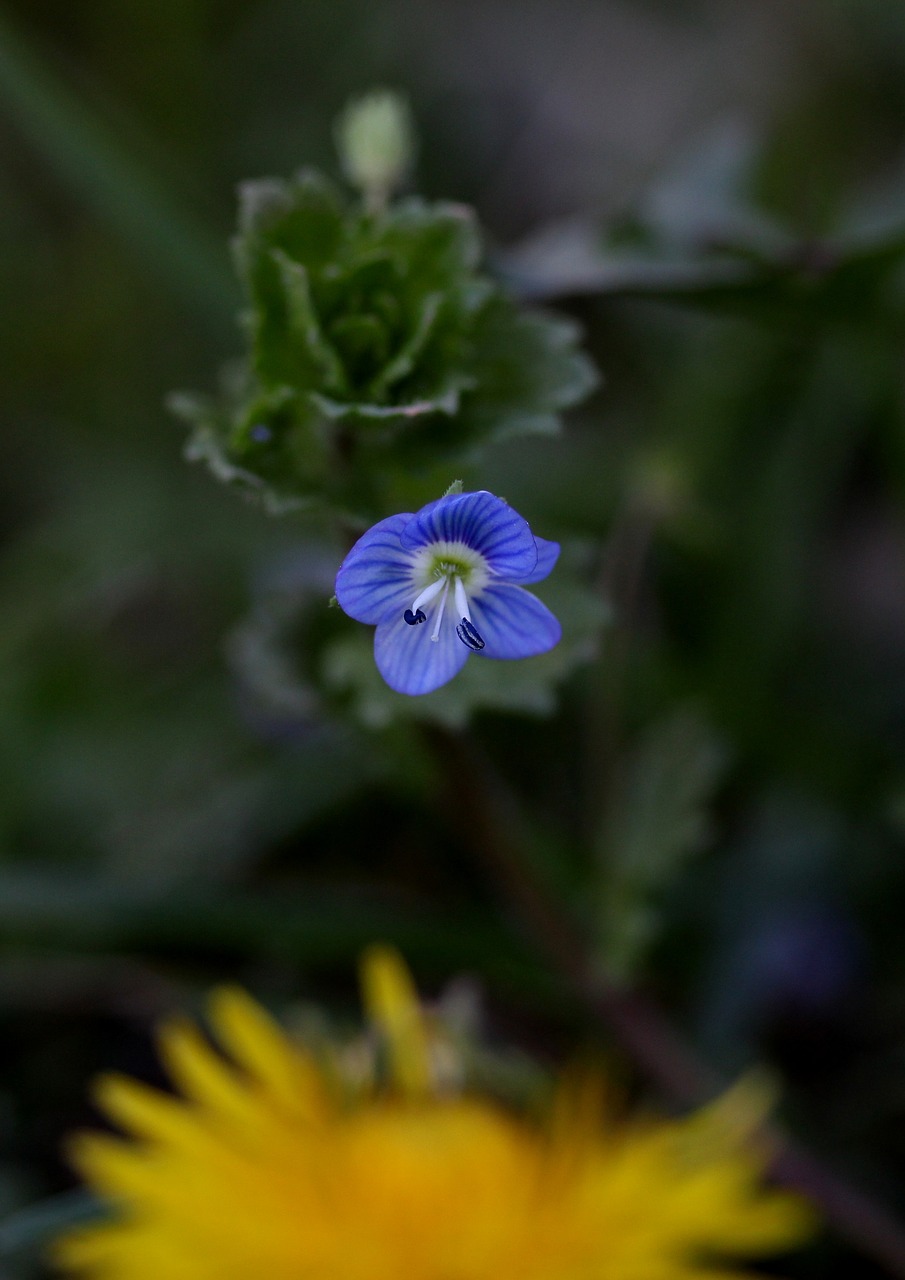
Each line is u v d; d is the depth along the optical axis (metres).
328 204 0.16
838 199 0.20
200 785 0.20
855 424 0.20
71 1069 0.19
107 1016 0.19
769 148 0.23
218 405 0.16
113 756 0.20
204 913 0.18
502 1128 0.16
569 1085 0.18
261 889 0.19
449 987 0.19
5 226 0.23
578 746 0.20
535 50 0.26
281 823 0.19
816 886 0.19
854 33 0.24
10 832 0.20
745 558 0.20
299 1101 0.16
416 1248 0.16
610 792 0.19
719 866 0.19
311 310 0.16
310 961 0.19
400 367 0.16
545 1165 0.16
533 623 0.15
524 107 0.25
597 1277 0.16
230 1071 0.18
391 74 0.24
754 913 0.19
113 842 0.20
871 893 0.19
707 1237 0.16
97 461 0.21
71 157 0.20
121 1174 0.16
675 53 0.25
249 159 0.23
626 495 0.20
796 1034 0.19
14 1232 0.16
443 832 0.20
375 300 0.16
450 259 0.16
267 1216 0.16
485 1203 0.16
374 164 0.16
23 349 0.22
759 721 0.20
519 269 0.19
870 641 0.21
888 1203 0.18
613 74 0.25
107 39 0.23
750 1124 0.17
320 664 0.17
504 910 0.20
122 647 0.21
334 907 0.18
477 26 0.26
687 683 0.20
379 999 0.17
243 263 0.16
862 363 0.20
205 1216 0.16
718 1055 0.18
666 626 0.21
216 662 0.20
